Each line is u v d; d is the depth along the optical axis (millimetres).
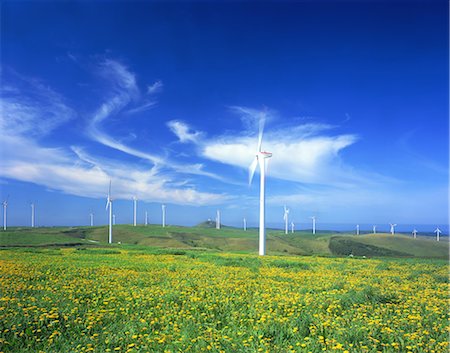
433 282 20562
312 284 19125
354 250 101938
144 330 11211
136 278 20719
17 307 12914
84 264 28281
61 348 9836
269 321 11523
